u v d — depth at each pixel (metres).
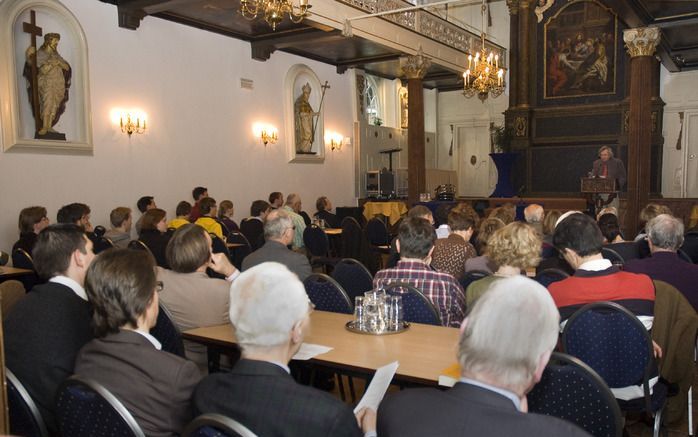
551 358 1.88
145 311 1.93
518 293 1.26
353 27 9.27
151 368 1.80
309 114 11.75
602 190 9.13
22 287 3.61
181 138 9.07
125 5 7.93
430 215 5.01
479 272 3.64
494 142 15.72
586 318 2.46
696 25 9.45
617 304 2.43
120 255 1.94
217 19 9.16
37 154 7.14
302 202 11.68
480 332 1.24
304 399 1.44
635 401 2.55
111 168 8.03
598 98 14.30
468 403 1.23
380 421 1.38
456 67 12.59
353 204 13.24
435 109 16.78
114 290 1.87
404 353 2.43
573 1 14.38
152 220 5.97
